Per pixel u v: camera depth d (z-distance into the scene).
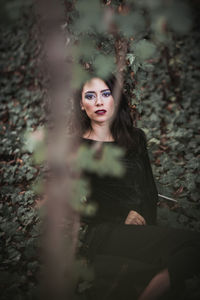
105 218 2.37
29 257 2.78
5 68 7.12
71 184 1.72
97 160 2.09
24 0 4.17
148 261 2.10
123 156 2.36
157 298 1.94
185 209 3.21
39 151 1.62
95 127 2.37
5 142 4.65
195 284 2.21
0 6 4.21
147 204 2.54
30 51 6.95
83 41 2.06
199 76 5.90
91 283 2.37
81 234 2.96
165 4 1.83
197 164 3.76
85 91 2.24
